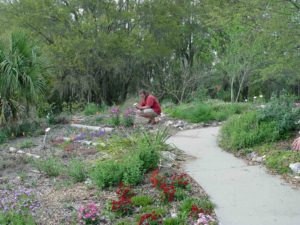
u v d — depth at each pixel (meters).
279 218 4.31
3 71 10.78
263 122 8.00
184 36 25.97
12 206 4.84
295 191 5.12
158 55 23.14
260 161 6.62
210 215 4.45
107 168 5.82
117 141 8.03
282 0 8.72
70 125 11.94
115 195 5.27
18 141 10.11
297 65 9.40
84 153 8.03
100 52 21.14
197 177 5.89
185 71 23.52
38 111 13.36
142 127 10.48
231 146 7.66
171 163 6.62
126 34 21.70
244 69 19.08
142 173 5.91
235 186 5.42
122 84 25.08
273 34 9.24
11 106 11.30
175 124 11.30
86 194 5.40
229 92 24.61
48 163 6.91
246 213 4.48
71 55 19.42
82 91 21.28
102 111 15.11
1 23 20.97
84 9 20.95
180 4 24.91
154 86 25.33
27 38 11.62
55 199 5.30
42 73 12.27
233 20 10.48
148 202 4.84
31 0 19.81
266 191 5.17
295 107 8.49
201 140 8.88
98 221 4.40
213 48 21.83
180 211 4.57
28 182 6.32
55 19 20.62
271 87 28.77
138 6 22.48
